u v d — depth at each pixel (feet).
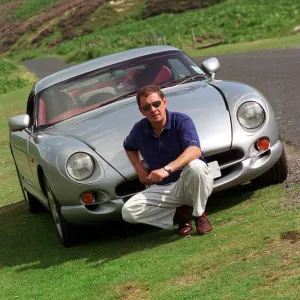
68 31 296.30
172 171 18.08
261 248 15.98
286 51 83.30
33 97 25.59
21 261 21.48
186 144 18.48
